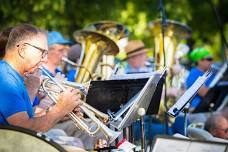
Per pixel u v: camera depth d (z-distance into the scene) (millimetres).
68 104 8828
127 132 9805
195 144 7988
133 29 22281
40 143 7926
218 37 26469
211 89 13945
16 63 8859
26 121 8586
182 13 23766
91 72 12922
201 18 26719
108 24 14047
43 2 19828
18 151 7969
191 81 14695
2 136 8016
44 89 9164
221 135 11281
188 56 17688
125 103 9766
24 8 19547
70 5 20438
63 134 11273
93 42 13031
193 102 15078
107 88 9695
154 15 22688
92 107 9414
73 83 9438
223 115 12102
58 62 13242
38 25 19844
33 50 8844
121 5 22688
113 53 13094
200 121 14047
